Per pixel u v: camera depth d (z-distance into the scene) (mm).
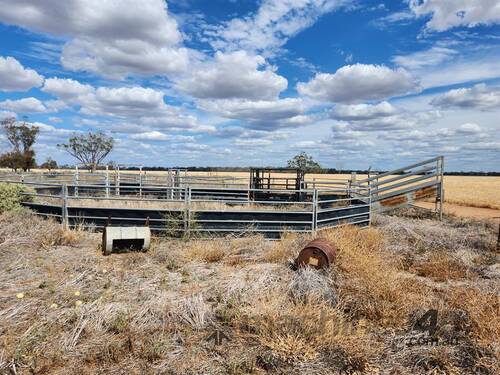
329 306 5105
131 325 4578
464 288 6086
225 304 5258
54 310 4895
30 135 52250
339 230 9922
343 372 3871
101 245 8102
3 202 10391
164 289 5797
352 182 20016
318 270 6430
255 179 18859
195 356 4078
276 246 8242
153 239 9125
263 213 10125
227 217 9961
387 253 8469
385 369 3945
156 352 4008
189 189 9703
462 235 10688
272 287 5762
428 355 4125
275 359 4043
